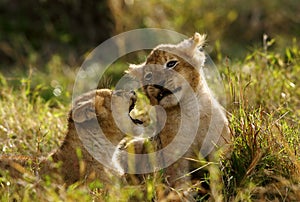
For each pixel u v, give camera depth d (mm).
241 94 11281
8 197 9688
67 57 23328
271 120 11109
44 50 24125
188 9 24359
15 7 26359
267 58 14617
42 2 25672
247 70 13961
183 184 10320
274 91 13164
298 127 11461
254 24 24578
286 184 9758
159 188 9977
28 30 25344
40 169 10734
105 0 24094
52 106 15914
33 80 19234
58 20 25266
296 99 13141
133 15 23344
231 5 25469
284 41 22078
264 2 25484
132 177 11047
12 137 13094
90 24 24312
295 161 10039
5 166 10859
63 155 11023
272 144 10484
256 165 10328
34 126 13242
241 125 10742
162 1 24328
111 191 10055
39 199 9625
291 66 14883
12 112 13781
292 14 25125
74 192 9961
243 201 9773
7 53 23984
